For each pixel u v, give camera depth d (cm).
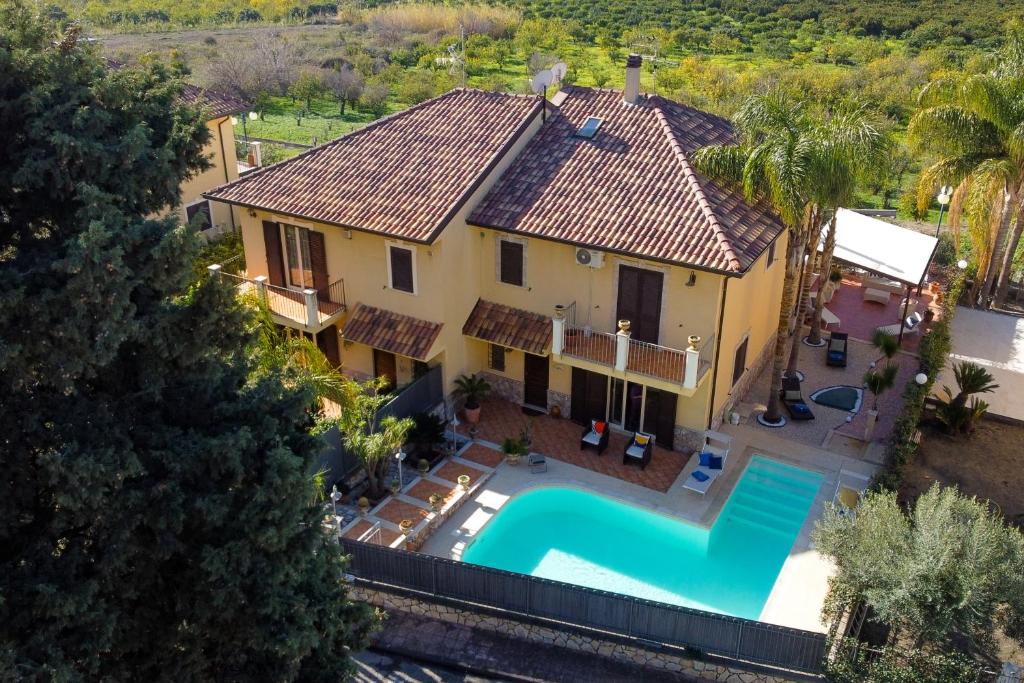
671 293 2338
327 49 8094
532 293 2566
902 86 6272
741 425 2642
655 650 1817
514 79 7231
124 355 1480
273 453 1396
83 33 1562
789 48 8438
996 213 3288
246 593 1407
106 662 1418
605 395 2588
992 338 2788
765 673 1739
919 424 2702
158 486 1352
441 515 2242
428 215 2442
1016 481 2439
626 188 2456
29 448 1368
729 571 2136
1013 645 1812
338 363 2858
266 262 2795
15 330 1263
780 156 2292
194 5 9912
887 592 1675
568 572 2138
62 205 1399
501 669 1845
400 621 1978
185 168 1556
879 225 3269
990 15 9125
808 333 3203
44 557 1323
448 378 2631
